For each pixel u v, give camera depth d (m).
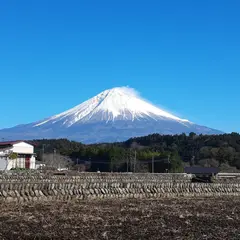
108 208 37.62
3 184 40.03
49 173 54.88
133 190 50.75
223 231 26.81
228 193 61.16
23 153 94.19
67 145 173.25
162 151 157.38
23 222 27.61
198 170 111.12
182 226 28.30
